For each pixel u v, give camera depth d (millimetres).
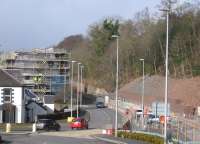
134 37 171625
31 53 196000
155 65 148125
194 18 145625
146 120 81562
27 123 89188
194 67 127875
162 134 57594
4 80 93250
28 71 194625
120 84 162875
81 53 192375
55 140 56188
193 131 57312
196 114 93812
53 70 195875
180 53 138625
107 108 139625
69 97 156875
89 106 148875
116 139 57844
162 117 66062
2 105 91938
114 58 174250
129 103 133625
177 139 51625
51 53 197375
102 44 190625
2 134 65625
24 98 95938
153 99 123312
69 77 190375
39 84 192125
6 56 196000
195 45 138250
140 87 140375
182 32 143250
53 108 134125
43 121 75250
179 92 117750
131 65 164125
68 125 90875
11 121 92188
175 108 105000
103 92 170625
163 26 156375
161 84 131375
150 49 154750
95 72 182875
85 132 70938
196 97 109812
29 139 57219
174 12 147375
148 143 52312
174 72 134000
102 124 96000
